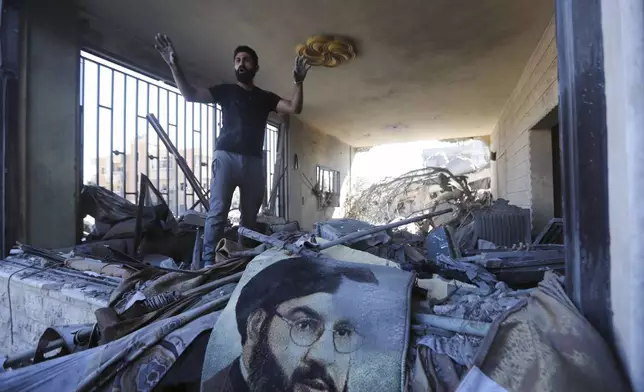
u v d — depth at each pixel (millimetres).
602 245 1011
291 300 1337
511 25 4293
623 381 892
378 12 4051
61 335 1651
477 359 979
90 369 1274
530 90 5230
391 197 11602
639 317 874
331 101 7309
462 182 10055
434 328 1220
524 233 4395
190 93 2602
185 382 1271
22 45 3314
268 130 7691
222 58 5148
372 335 1190
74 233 3711
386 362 1114
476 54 5094
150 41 4598
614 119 955
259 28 4340
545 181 5289
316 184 9641
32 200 3379
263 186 2824
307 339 1221
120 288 1918
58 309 2268
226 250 2062
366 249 2412
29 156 3359
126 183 4484
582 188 1036
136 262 2760
